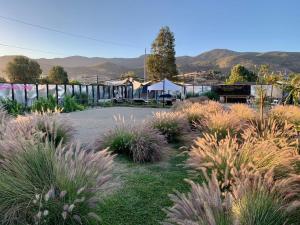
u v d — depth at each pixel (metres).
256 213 1.85
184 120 6.83
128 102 25.58
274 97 12.62
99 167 2.50
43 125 4.54
